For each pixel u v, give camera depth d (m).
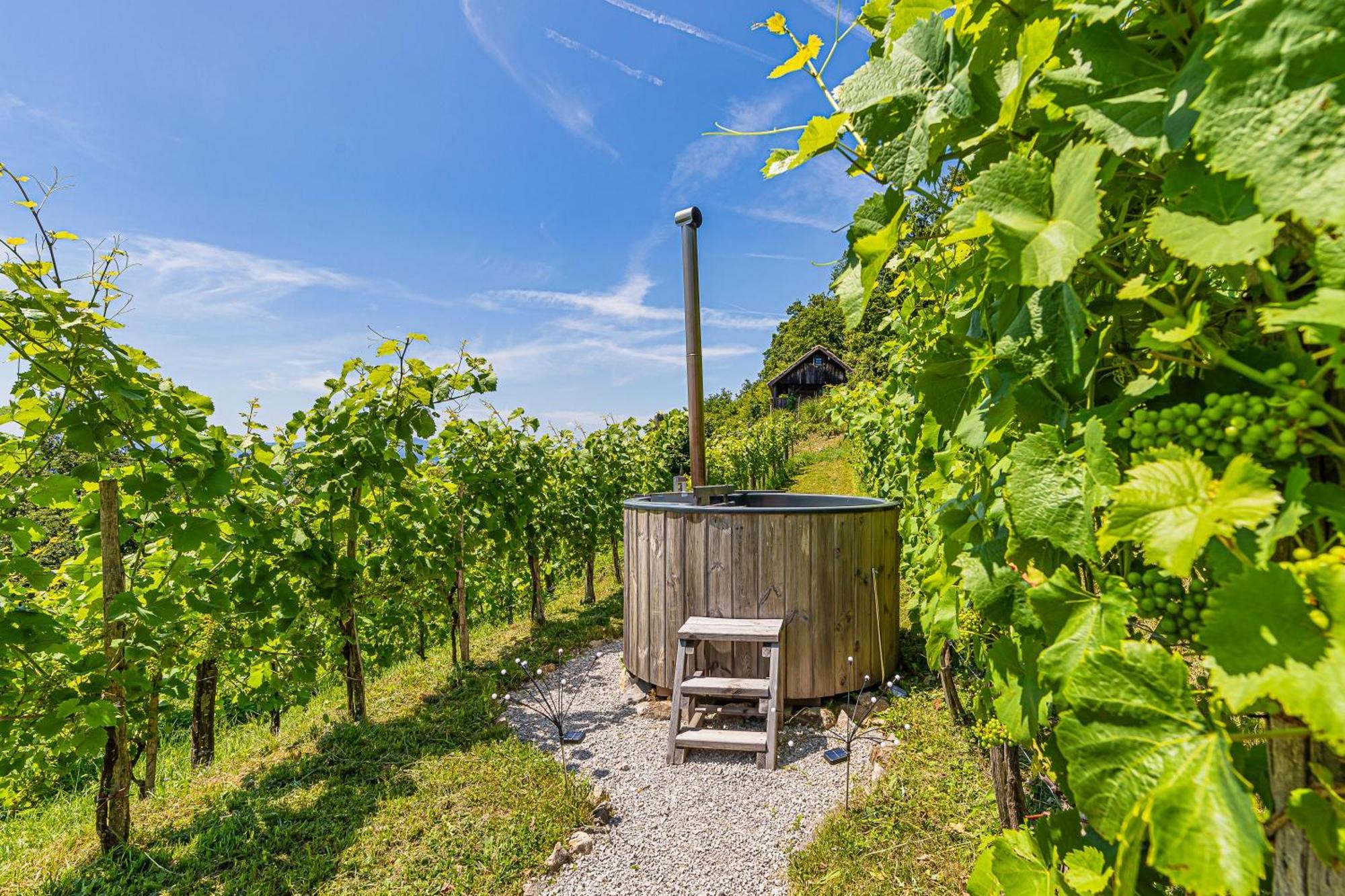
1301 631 0.39
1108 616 0.61
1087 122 0.54
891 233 0.70
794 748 3.39
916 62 0.72
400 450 4.41
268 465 3.47
